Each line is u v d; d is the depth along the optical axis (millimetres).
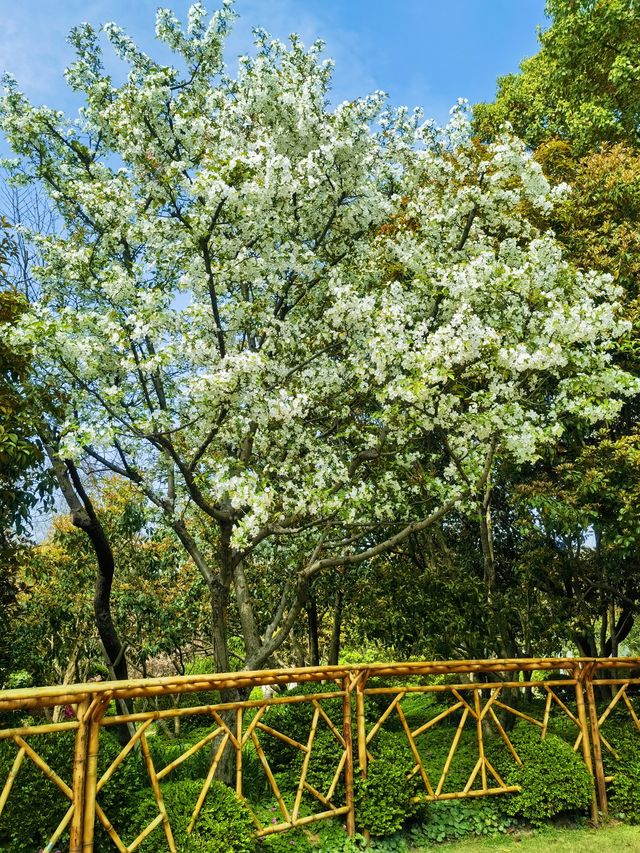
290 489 6016
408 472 6848
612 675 8938
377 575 8273
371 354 5613
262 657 6016
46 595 9203
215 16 6469
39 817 3807
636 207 8500
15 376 5359
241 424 5438
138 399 6031
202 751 6500
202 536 8398
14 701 2898
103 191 5824
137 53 6738
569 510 6824
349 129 6168
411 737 4645
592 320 5355
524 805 4707
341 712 5512
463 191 6480
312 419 6379
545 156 9219
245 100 6430
